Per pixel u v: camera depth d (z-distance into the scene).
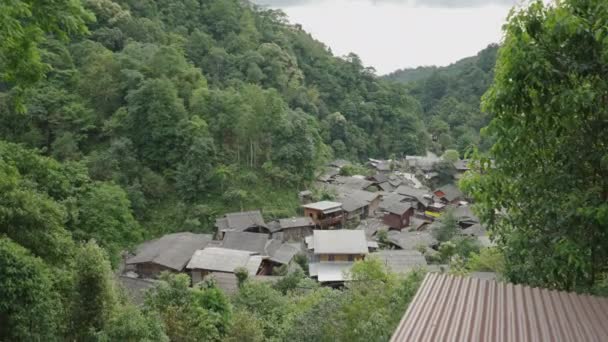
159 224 28.58
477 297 3.17
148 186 29.38
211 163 31.38
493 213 4.31
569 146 3.68
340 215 31.64
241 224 27.52
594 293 3.64
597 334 2.59
